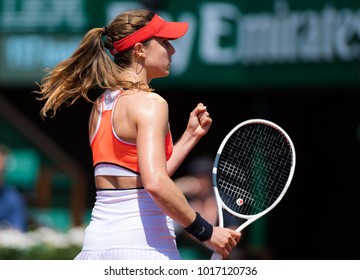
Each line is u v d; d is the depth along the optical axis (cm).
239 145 1324
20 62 3131
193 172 2417
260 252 2853
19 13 3128
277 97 3853
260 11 2955
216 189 1184
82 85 1123
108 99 1098
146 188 997
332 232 4047
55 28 3102
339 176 4031
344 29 2884
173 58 3022
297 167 4025
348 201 4034
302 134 3997
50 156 3516
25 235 2325
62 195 3303
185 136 1192
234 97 3816
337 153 4019
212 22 2995
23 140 3562
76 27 3086
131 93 1077
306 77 2925
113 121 1073
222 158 1427
